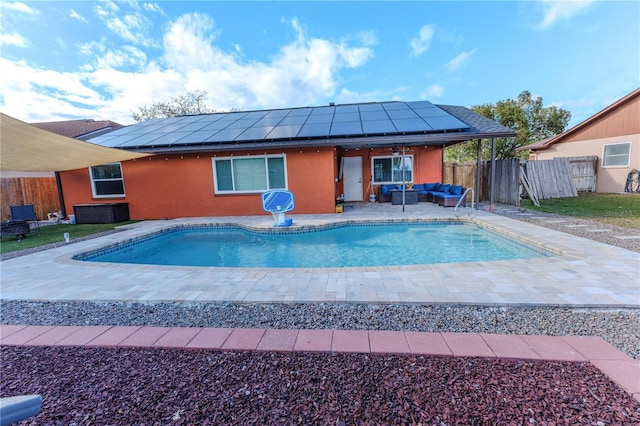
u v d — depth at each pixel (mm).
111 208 11109
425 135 9891
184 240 9000
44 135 6879
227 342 2869
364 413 1969
